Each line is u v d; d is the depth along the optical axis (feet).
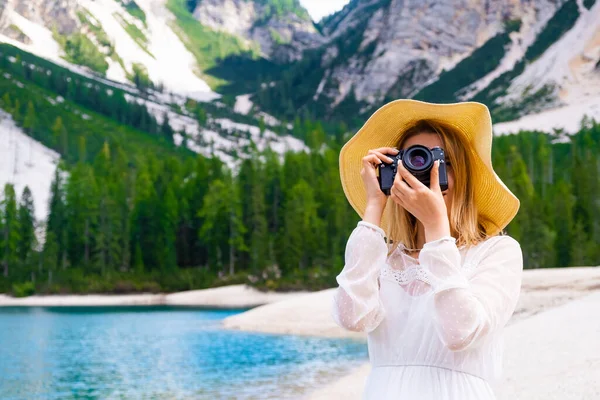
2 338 99.45
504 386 31.68
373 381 7.85
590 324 46.65
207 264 313.94
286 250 272.92
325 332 86.43
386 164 7.91
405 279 7.98
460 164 8.36
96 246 317.01
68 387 52.16
